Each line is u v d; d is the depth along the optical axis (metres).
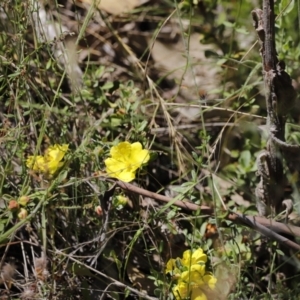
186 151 4.33
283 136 3.66
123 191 3.84
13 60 4.37
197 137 4.88
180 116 5.04
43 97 4.17
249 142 4.46
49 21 4.50
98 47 5.57
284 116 3.60
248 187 4.38
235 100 4.76
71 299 3.79
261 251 4.06
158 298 3.65
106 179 3.71
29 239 4.07
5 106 4.49
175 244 4.01
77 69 4.99
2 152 4.07
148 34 5.64
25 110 4.41
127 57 5.43
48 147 4.04
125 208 4.05
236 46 5.01
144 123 4.19
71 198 3.70
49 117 4.13
